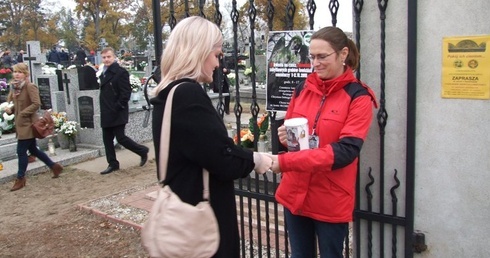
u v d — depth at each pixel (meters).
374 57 2.41
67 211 5.28
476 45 2.10
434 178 2.33
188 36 1.86
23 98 6.13
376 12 2.36
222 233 1.90
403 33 2.29
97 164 7.40
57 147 8.20
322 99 2.17
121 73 6.50
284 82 2.66
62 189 6.18
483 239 2.25
